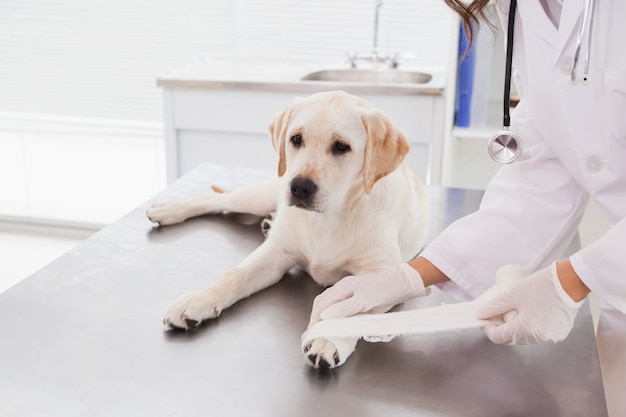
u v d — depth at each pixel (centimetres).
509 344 98
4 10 319
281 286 125
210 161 254
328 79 284
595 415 86
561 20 103
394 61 286
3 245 317
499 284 102
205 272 125
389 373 95
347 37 309
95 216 330
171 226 148
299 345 101
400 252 132
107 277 122
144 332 103
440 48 303
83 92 326
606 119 101
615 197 105
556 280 93
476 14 112
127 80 321
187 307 105
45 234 329
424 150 239
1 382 89
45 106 330
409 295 110
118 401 86
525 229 114
